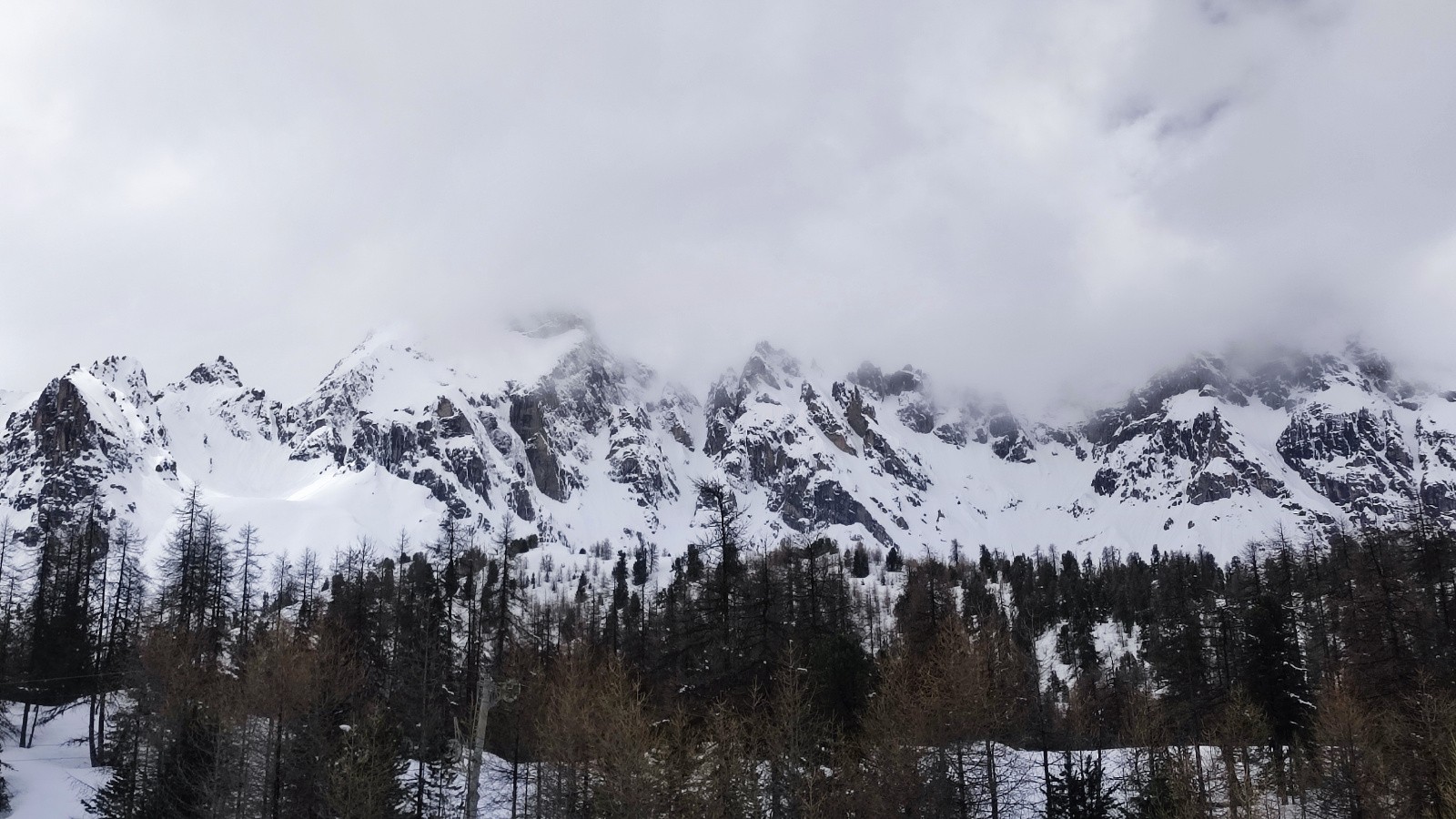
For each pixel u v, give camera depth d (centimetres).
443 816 6575
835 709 6481
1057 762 6625
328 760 6066
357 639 8231
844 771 5816
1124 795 6581
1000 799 6231
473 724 5759
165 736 6450
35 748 8594
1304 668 7831
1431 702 6494
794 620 7181
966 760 6069
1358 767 6031
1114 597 16575
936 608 8794
